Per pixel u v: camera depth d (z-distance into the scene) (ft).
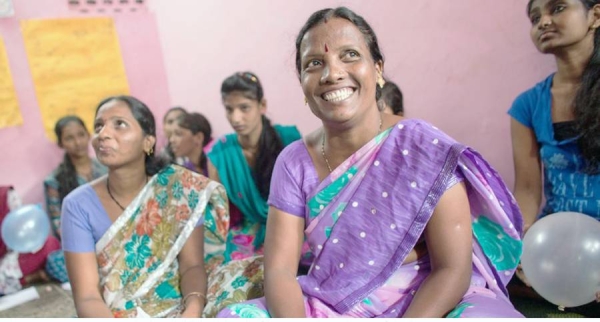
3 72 12.66
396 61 11.73
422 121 6.22
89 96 13.12
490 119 11.57
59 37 12.82
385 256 6.09
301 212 6.50
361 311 6.15
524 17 11.02
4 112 12.77
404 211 5.96
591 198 8.41
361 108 6.10
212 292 7.57
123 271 7.59
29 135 13.05
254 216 10.48
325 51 6.06
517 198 9.41
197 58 13.00
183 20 12.87
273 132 10.62
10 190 11.68
